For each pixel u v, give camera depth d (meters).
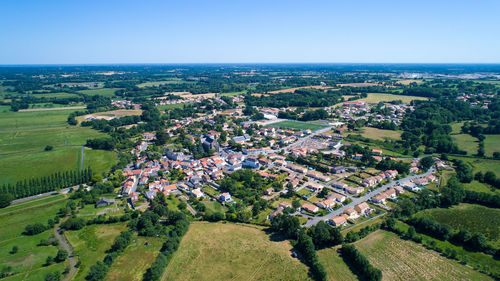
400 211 171.00
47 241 146.00
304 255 138.00
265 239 151.88
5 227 159.62
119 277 126.12
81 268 129.12
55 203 186.50
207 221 170.12
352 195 198.25
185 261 136.00
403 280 123.88
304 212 176.88
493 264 133.62
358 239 150.00
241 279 124.94
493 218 170.00
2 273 124.00
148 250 143.62
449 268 130.75
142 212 175.25
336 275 126.19
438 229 152.50
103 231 158.25
